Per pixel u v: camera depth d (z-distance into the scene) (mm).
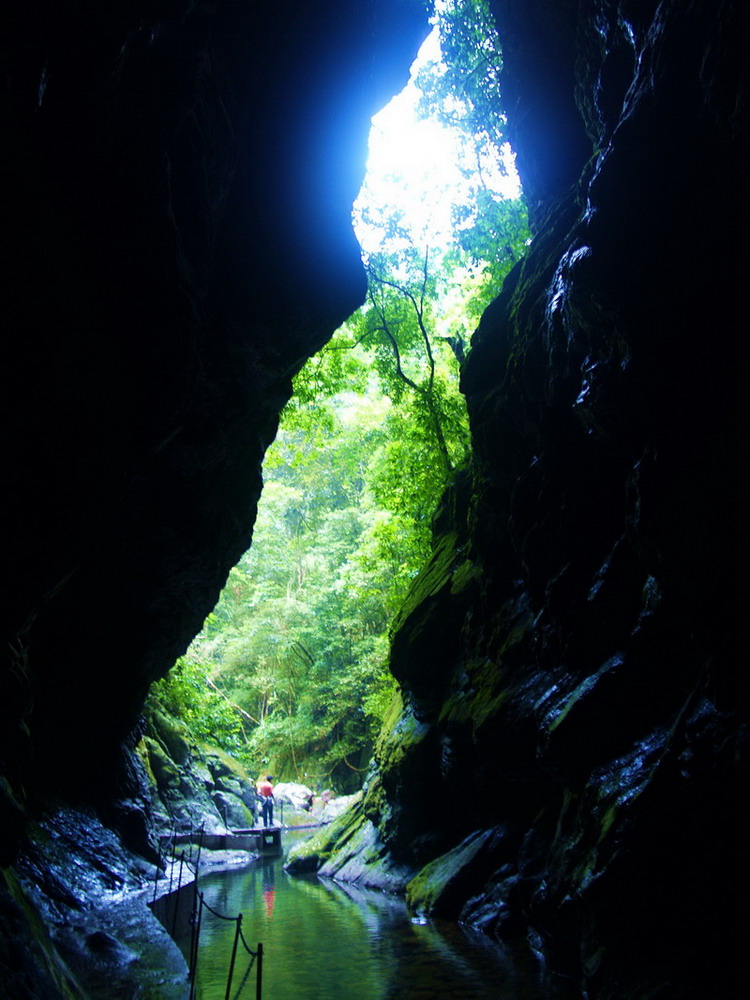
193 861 21547
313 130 12438
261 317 12688
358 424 34000
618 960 7805
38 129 6781
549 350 11047
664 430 7898
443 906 13367
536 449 12594
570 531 11188
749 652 7180
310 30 11133
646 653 9062
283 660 44375
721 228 7230
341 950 11539
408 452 23859
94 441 8062
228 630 47250
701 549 7449
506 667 13164
